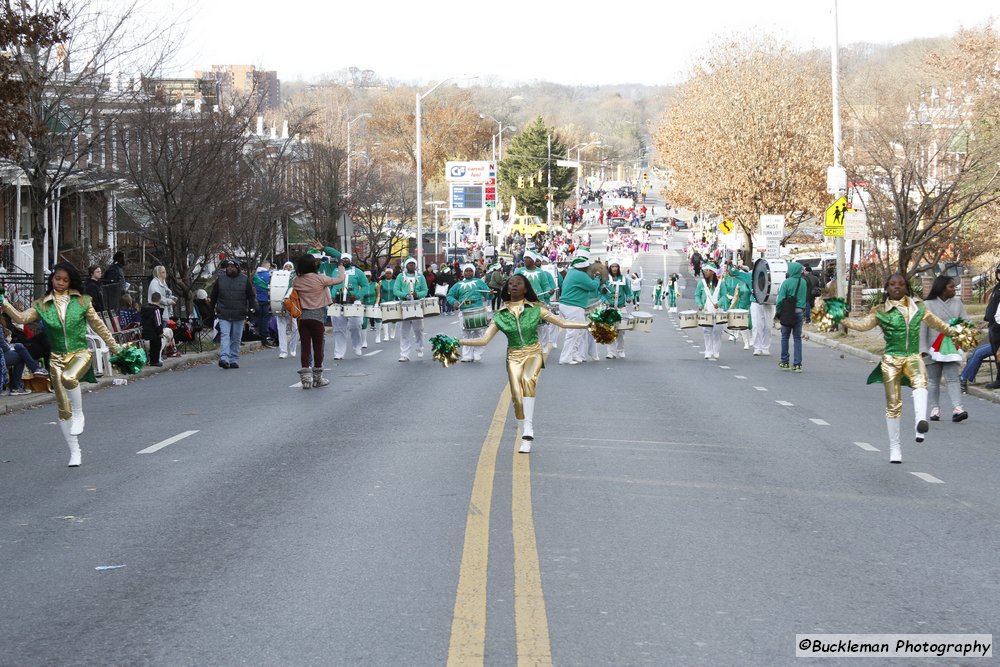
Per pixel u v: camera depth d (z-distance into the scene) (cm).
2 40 1853
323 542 860
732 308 2636
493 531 889
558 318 1262
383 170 7050
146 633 655
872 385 2066
